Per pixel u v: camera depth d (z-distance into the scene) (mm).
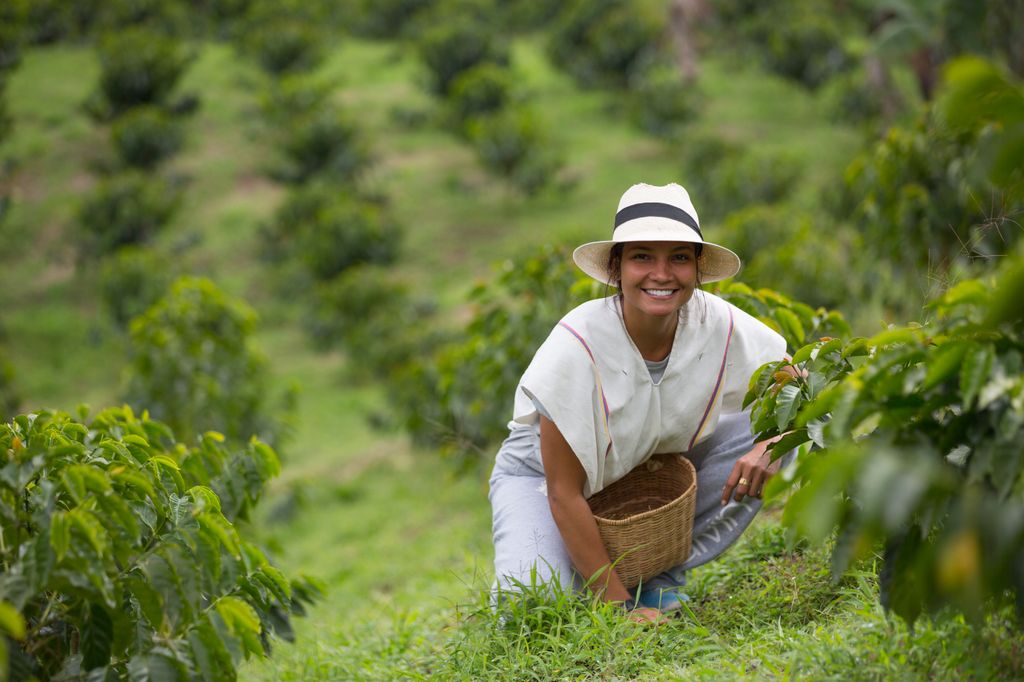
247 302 20688
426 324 16938
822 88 27984
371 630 4418
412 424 10266
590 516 2967
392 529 9805
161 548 2266
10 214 23766
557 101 29234
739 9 33031
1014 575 1903
